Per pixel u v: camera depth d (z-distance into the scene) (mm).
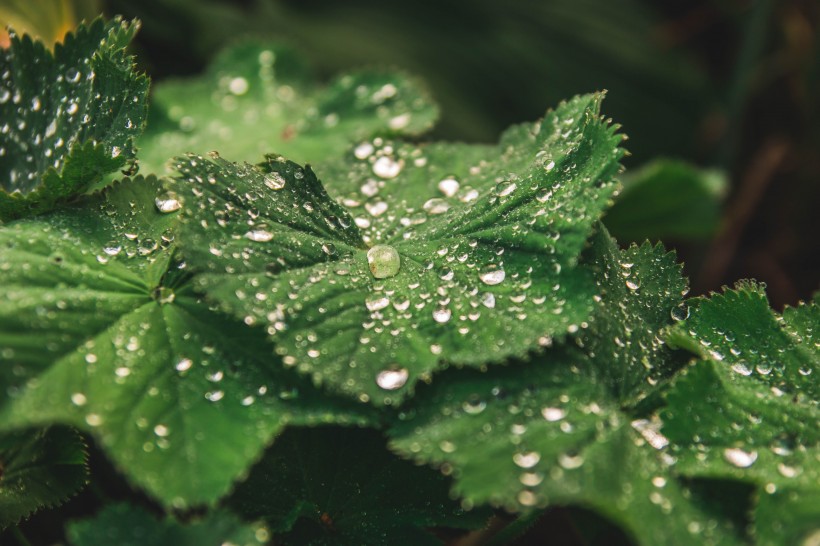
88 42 371
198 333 335
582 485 316
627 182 599
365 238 358
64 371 323
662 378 345
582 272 338
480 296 340
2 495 346
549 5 813
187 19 599
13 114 379
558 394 332
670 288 360
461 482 317
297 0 718
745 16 832
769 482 325
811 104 852
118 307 335
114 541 314
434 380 333
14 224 345
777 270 812
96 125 361
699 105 867
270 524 343
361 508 347
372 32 724
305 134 437
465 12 771
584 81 806
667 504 322
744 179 873
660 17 913
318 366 328
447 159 379
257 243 340
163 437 320
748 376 346
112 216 352
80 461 354
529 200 350
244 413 326
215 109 459
